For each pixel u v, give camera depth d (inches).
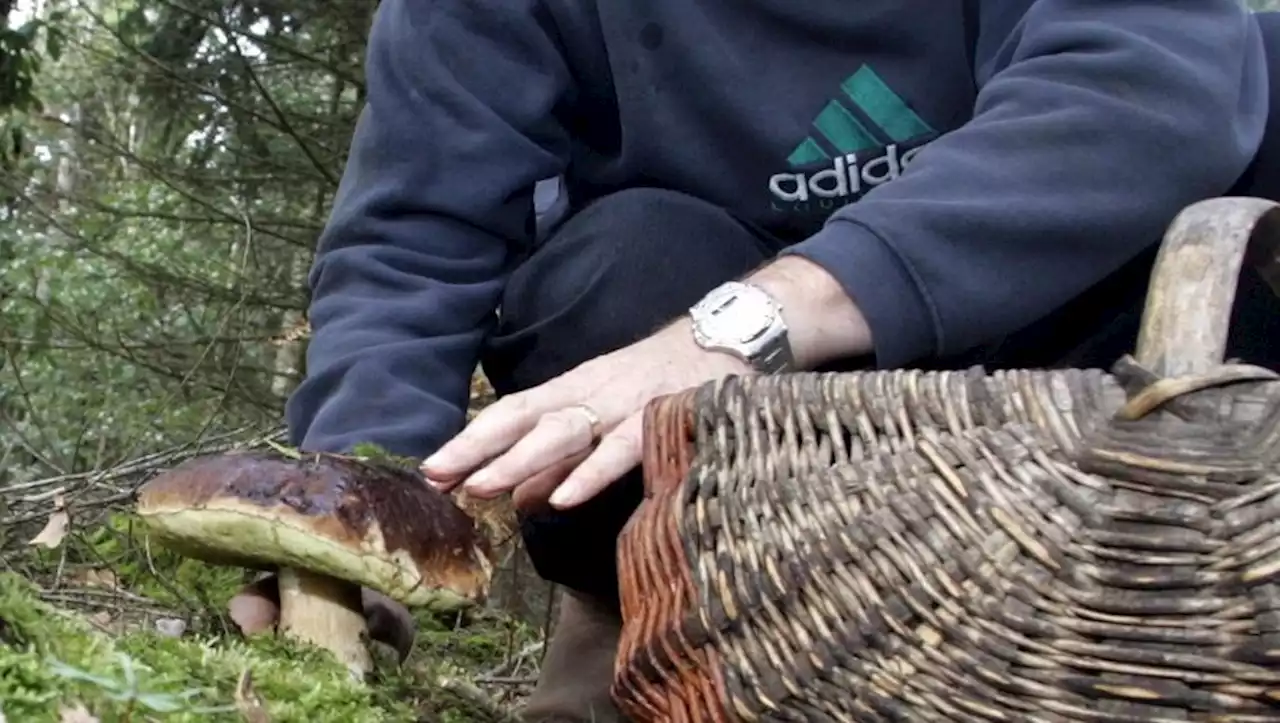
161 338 216.4
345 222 69.7
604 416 46.6
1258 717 31.4
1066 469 33.9
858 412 37.8
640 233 67.8
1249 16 62.7
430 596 48.4
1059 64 55.4
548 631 105.5
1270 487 32.1
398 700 54.0
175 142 217.6
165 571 77.7
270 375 213.0
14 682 31.2
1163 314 36.8
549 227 79.0
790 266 52.0
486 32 71.2
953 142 54.3
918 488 35.1
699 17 67.8
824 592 35.5
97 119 230.5
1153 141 52.6
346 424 59.6
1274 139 66.2
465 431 45.9
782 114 68.0
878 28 66.5
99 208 216.4
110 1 228.4
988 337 52.7
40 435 202.7
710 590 37.7
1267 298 64.5
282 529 46.2
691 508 39.1
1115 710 32.2
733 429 39.9
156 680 35.7
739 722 37.2
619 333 67.7
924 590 34.0
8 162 200.2
